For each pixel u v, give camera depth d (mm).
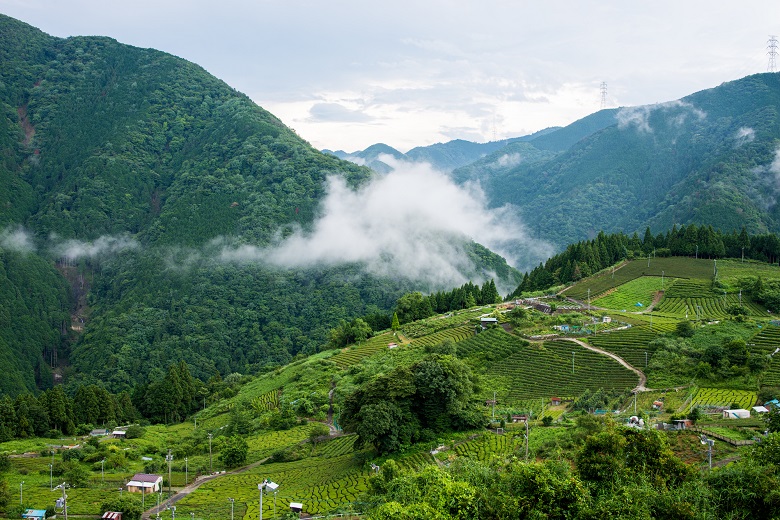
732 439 94688
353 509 94500
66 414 176625
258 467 137500
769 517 63625
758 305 189000
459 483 73500
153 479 122562
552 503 68250
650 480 71500
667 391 135750
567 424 122062
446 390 129750
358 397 133500
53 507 104625
